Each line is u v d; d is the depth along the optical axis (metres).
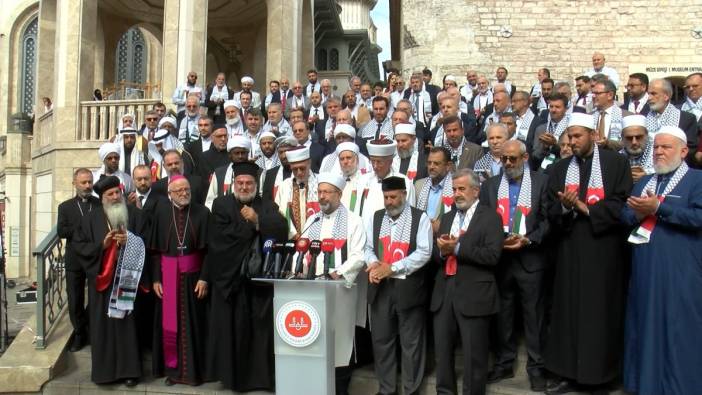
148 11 19.91
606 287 5.20
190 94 11.12
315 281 5.02
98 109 15.04
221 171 7.46
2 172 22.12
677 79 14.80
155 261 6.46
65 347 6.84
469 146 7.33
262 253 5.97
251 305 6.13
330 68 30.09
